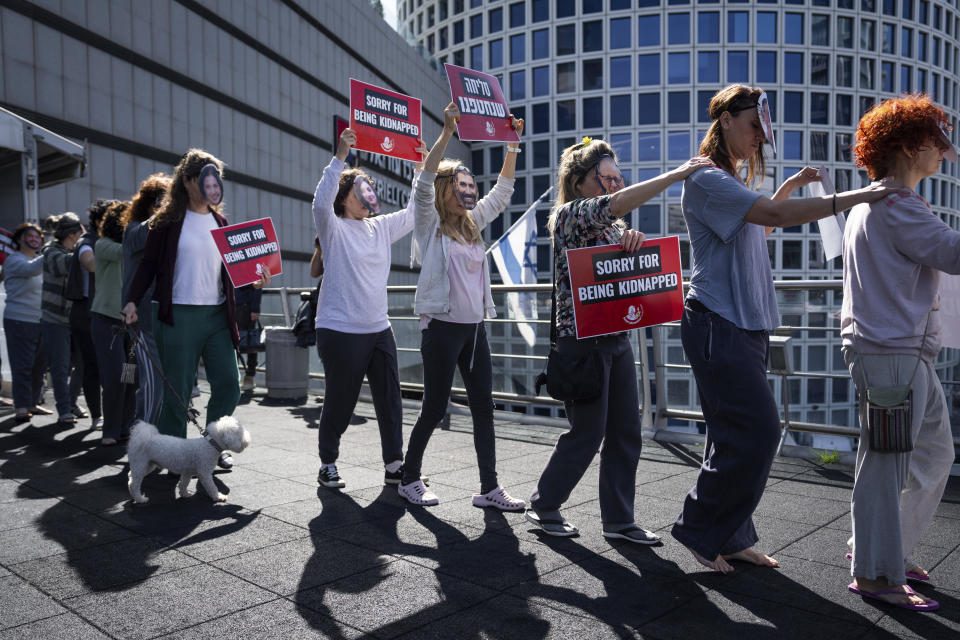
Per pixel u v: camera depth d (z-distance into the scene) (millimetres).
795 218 2250
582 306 2781
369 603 2303
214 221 4031
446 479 4082
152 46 21734
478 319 3514
